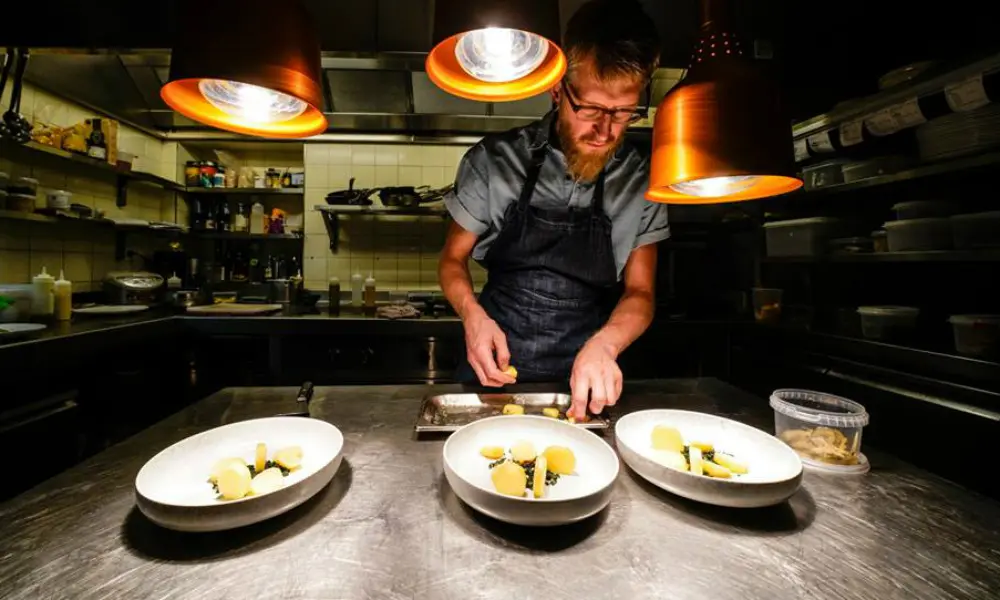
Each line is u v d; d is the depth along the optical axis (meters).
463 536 0.58
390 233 3.16
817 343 2.03
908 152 1.93
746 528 0.61
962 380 1.46
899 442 1.62
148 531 0.58
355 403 1.13
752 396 1.22
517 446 0.76
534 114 2.85
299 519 0.61
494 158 1.44
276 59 0.62
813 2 1.73
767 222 2.61
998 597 0.49
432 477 0.74
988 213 1.46
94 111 2.42
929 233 1.67
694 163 0.64
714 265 2.99
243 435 0.80
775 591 0.49
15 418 1.43
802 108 2.27
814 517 0.64
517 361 1.50
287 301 2.95
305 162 3.06
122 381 1.92
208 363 2.38
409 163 3.12
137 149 2.73
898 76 1.67
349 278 3.14
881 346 1.74
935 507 0.67
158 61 2.44
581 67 0.93
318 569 0.51
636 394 1.23
